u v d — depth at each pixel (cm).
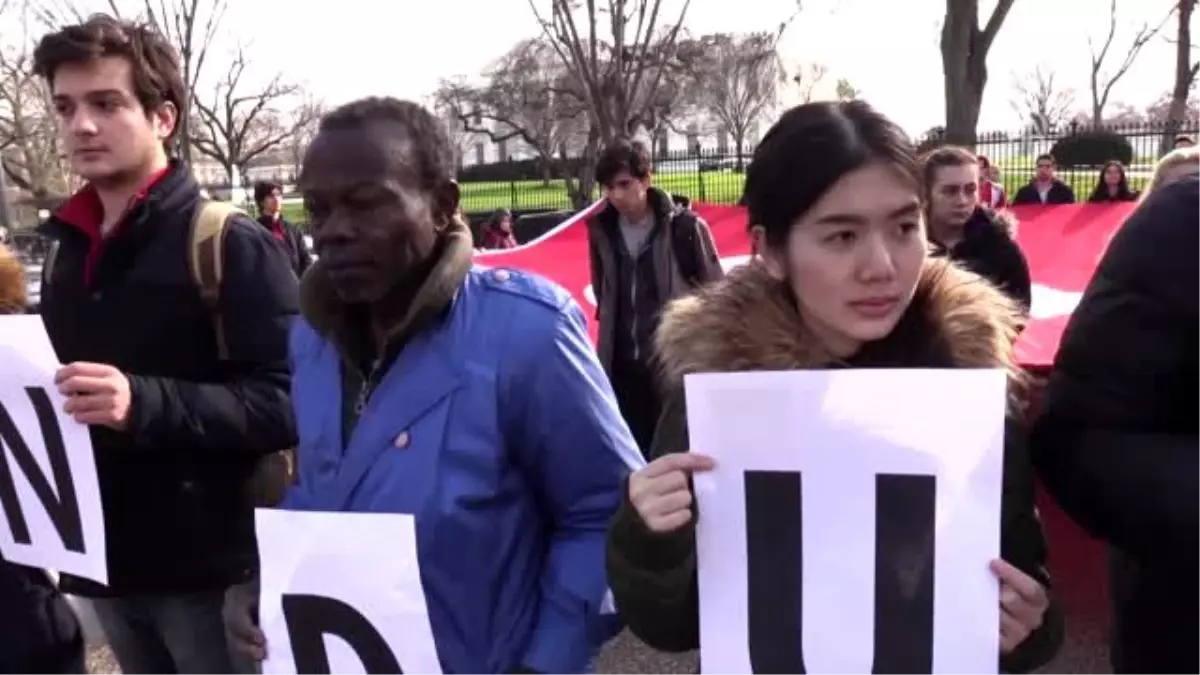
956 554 141
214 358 239
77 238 244
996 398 139
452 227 173
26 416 224
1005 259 411
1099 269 153
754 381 147
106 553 240
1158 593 153
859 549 145
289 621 171
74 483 221
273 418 234
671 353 163
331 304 175
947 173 409
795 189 144
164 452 235
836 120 143
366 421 170
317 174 161
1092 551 382
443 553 166
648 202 512
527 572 174
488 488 167
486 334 169
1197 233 140
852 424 144
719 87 2131
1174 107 2183
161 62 240
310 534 168
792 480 147
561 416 168
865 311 145
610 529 156
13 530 234
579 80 1038
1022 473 150
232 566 244
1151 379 143
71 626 253
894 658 144
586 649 170
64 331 242
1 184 2100
